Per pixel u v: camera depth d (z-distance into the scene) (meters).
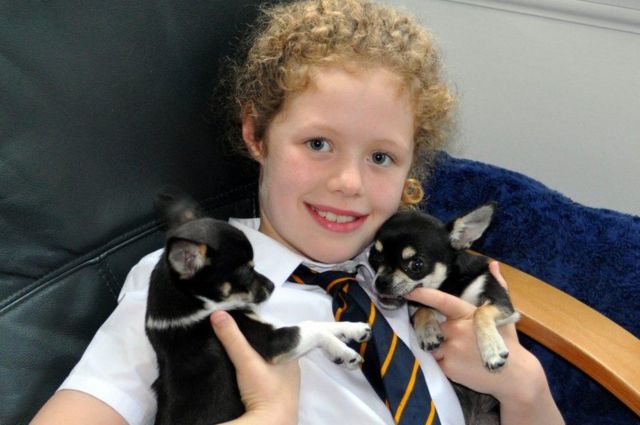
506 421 1.72
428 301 1.71
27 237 1.50
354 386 1.64
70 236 1.55
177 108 1.72
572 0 2.41
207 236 1.43
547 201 2.09
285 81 1.66
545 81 2.57
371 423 1.58
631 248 1.96
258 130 1.80
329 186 1.65
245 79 1.80
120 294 1.64
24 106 1.45
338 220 1.72
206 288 1.42
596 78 2.49
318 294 1.74
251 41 1.85
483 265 1.85
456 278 1.82
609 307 1.95
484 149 2.76
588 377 1.90
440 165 2.22
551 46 2.52
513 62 2.60
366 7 1.88
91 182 1.57
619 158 2.56
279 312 1.68
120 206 1.64
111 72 1.57
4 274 1.48
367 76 1.62
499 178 2.16
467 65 2.67
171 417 1.36
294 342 1.46
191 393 1.38
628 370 1.62
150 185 1.69
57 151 1.50
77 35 1.51
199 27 1.74
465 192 2.19
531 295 1.87
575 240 2.03
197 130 1.78
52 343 1.54
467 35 2.63
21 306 1.50
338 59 1.62
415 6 2.68
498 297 1.78
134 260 1.69
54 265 1.55
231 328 1.40
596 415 1.94
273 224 1.79
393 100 1.65
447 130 2.15
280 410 1.40
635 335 1.90
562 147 2.62
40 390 1.51
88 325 1.60
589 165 2.61
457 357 1.69
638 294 1.91
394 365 1.57
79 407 1.45
